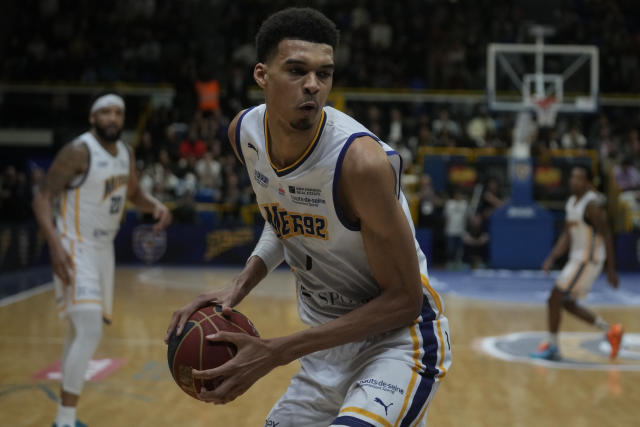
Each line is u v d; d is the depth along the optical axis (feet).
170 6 57.72
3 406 14.80
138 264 44.14
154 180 44.39
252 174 7.44
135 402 15.19
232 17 57.36
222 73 53.88
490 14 59.21
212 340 6.60
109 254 13.35
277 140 6.68
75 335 12.80
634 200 45.62
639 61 56.29
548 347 20.25
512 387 17.02
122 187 13.32
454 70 53.88
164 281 36.37
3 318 25.54
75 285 12.48
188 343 7.00
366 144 6.48
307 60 6.22
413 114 52.60
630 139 49.65
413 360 7.16
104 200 12.98
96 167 12.81
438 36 56.39
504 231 42.60
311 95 6.28
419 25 58.18
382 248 6.57
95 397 15.52
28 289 33.04
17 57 54.80
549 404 15.56
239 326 7.29
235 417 14.23
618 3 62.69
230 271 41.06
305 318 8.27
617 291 36.01
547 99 43.16
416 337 7.26
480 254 44.57
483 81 53.72
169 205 44.16
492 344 22.18
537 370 18.79
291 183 6.82
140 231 44.24
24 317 25.80
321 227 6.94
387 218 6.39
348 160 6.44
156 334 22.76
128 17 56.90
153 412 14.48
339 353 7.63
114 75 53.83
